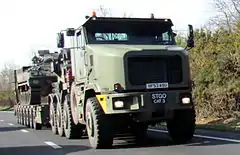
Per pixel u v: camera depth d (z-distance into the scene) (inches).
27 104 1235.9
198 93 1055.6
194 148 560.1
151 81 580.1
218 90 1003.9
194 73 1084.5
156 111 573.6
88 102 612.7
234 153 504.7
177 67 593.0
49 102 991.6
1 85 3759.8
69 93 771.4
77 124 733.3
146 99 569.0
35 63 1229.7
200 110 1058.7
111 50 589.9
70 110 765.3
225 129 772.6
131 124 612.1
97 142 590.9
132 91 574.6
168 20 652.1
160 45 627.5
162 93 576.4
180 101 584.4
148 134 769.6
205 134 711.1
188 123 620.1
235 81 987.9
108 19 637.3
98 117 587.2
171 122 644.1
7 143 758.5
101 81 587.5
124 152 555.8
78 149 610.2
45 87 1095.6
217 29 1150.3
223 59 1000.9
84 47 634.8
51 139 791.1
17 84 1422.2
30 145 705.6
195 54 1117.7
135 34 641.0
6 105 3636.8
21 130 1090.1
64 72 806.5
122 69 570.9
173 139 650.8
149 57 581.6
